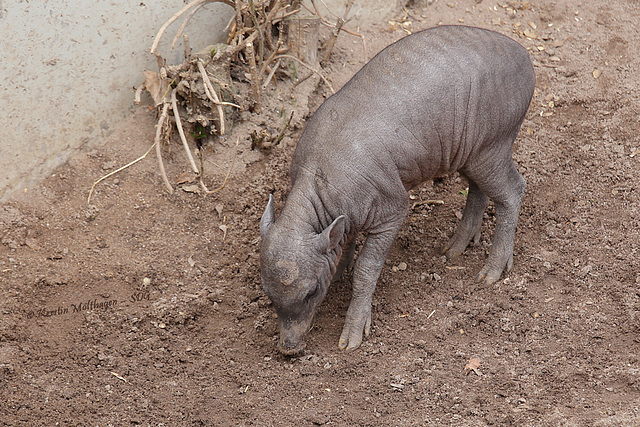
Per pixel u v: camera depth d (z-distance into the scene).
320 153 3.95
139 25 4.42
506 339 4.05
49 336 4.07
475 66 4.00
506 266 4.20
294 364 4.03
